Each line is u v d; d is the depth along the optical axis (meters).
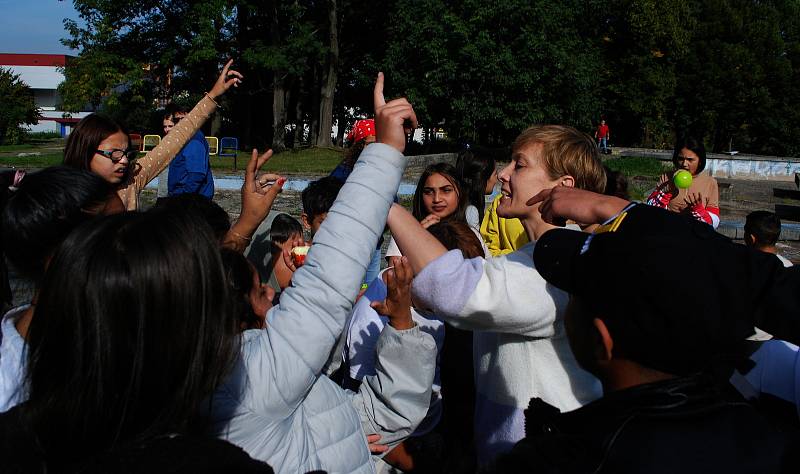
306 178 18.23
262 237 4.15
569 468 1.21
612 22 41.47
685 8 41.19
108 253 1.26
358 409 2.33
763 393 1.77
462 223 2.75
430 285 1.81
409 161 22.20
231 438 1.46
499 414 1.99
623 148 38.09
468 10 28.09
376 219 1.63
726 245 1.39
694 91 43.84
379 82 1.75
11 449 1.29
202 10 28.36
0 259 1.77
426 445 2.67
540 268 1.46
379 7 33.38
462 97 28.00
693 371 1.23
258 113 38.50
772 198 20.97
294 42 29.38
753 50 45.38
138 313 1.25
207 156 5.79
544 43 27.33
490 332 2.07
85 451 1.28
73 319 1.24
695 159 5.29
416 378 2.26
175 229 1.32
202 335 1.30
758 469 1.15
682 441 1.16
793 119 45.91
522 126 27.80
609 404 1.24
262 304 2.12
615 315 1.23
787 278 1.41
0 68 43.47
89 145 3.17
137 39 31.50
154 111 34.91
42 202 1.71
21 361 1.44
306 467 1.59
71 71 31.42
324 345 1.53
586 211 1.71
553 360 1.90
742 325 1.23
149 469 1.16
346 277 1.56
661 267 1.20
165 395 1.27
